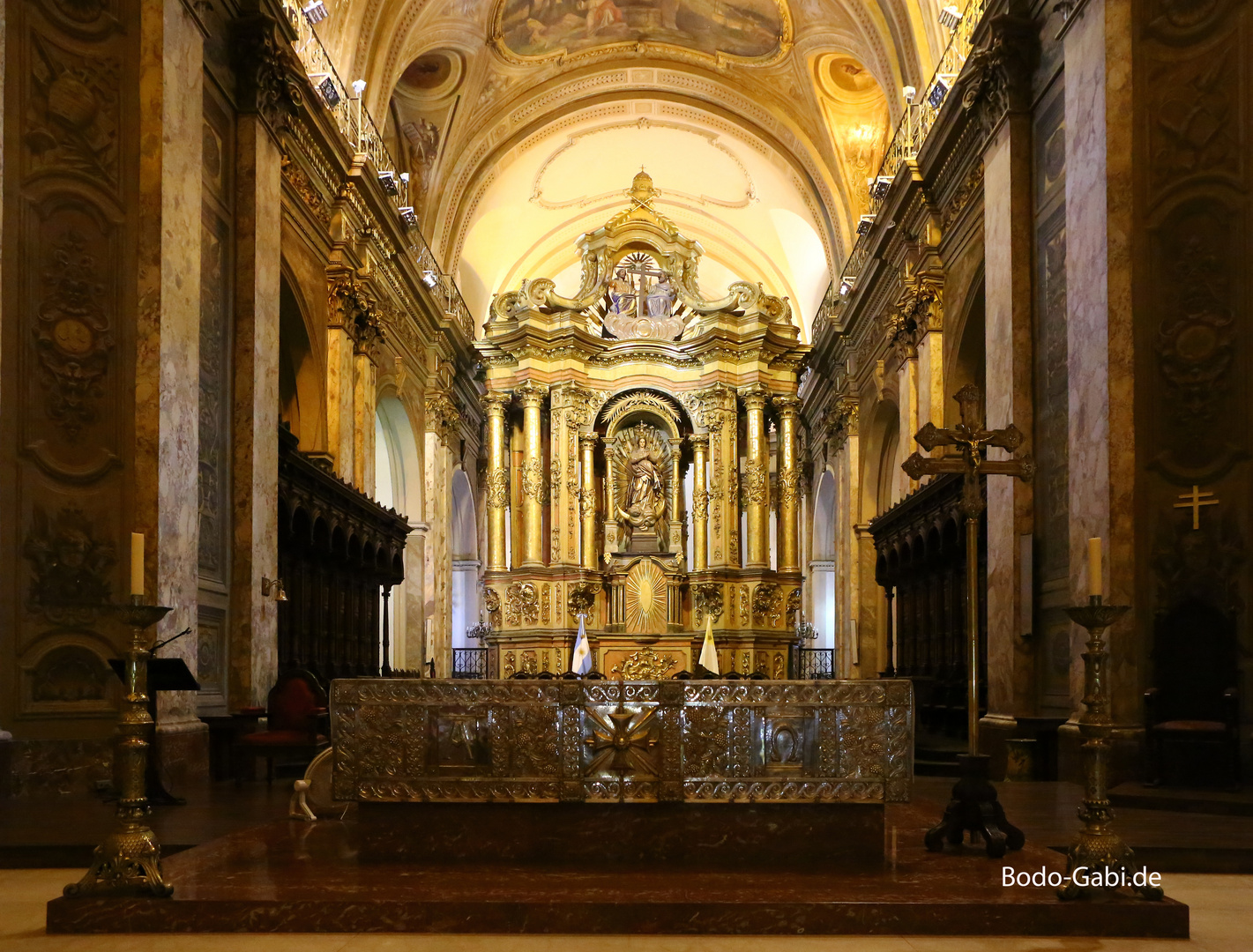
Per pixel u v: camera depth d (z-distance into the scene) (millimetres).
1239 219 9352
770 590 26734
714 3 21844
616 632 26781
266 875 5285
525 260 29969
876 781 5590
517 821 5648
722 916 4684
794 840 5609
